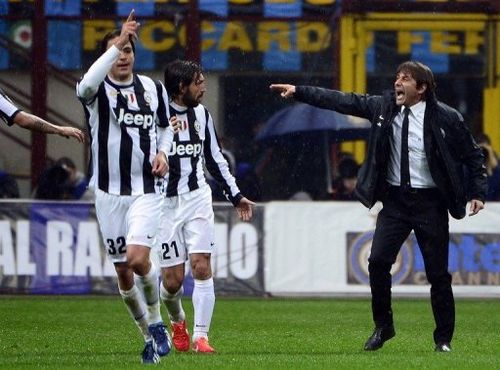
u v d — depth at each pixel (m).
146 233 24.86
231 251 47.56
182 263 29.56
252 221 47.69
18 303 44.75
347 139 51.56
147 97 25.25
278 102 51.72
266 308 43.75
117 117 24.97
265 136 51.62
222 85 51.56
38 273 47.41
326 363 25.80
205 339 29.17
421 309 43.78
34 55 50.91
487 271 48.31
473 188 28.84
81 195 50.81
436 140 27.95
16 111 25.31
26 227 47.34
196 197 29.53
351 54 51.69
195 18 51.34
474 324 38.91
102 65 24.38
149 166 25.23
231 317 40.25
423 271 47.88
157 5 51.25
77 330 35.41
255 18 51.50
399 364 25.59
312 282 47.84
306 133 51.56
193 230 29.38
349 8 51.62
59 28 50.97
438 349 29.11
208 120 30.02
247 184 51.50
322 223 47.94
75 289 47.50
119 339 32.75
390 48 51.81
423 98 28.19
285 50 51.59
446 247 28.64
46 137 50.75
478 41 52.09
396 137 28.30
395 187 28.52
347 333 35.19
